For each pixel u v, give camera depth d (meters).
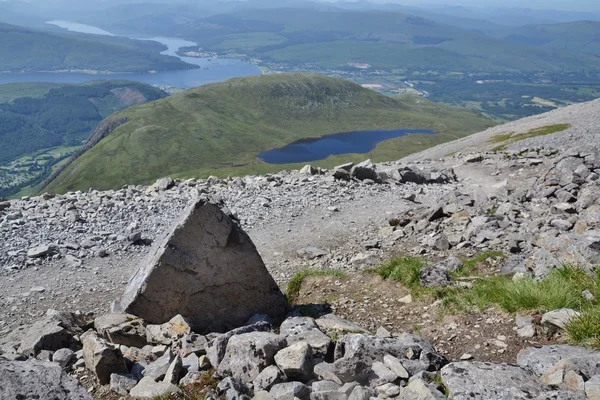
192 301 12.32
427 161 51.59
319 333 9.66
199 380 8.60
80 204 26.45
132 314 11.96
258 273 13.06
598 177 24.59
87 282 17.28
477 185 35.03
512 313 10.59
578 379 6.91
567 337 9.12
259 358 8.53
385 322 12.04
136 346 11.09
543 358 7.91
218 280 12.58
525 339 9.52
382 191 31.64
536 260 13.18
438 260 16.73
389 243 20.02
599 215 16.28
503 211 21.48
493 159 45.06
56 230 22.28
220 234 12.65
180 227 12.30
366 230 22.75
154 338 10.97
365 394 7.23
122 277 17.80
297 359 8.26
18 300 15.77
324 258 19.36
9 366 7.45
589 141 68.56
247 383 8.30
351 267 17.78
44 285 16.95
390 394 7.45
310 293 14.88
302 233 22.88
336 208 26.73
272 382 8.00
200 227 12.46
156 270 12.02
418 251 18.12
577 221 16.52
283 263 19.23
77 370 9.81
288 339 9.43
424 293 12.82
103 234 21.98
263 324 10.69
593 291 10.55
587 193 21.33
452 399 6.90
